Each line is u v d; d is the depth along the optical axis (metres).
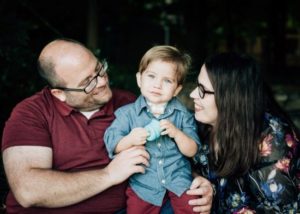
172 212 2.80
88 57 2.82
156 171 2.68
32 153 2.62
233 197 2.75
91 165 2.78
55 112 2.79
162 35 19.17
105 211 2.78
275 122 2.64
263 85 2.69
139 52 17.89
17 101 4.93
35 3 7.31
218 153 2.73
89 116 2.91
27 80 4.98
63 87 2.79
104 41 16.06
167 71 2.61
